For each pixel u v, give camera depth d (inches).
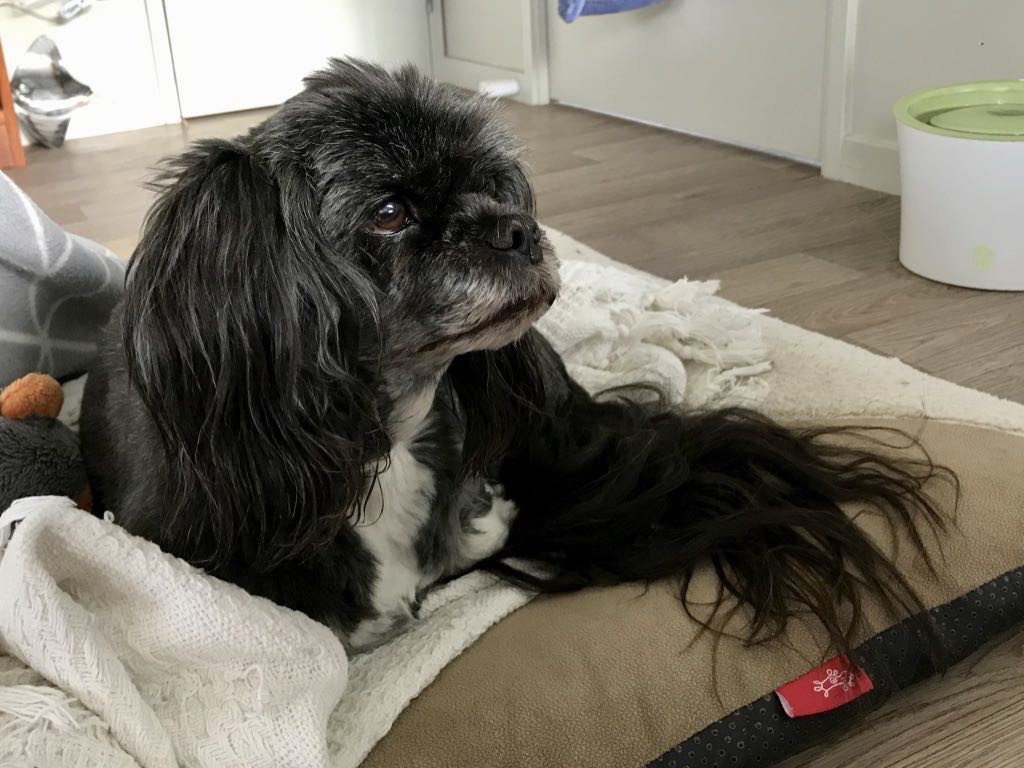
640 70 68.2
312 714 19.1
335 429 20.6
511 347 25.2
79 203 58.4
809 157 57.1
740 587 22.5
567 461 26.4
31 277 30.0
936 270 41.0
